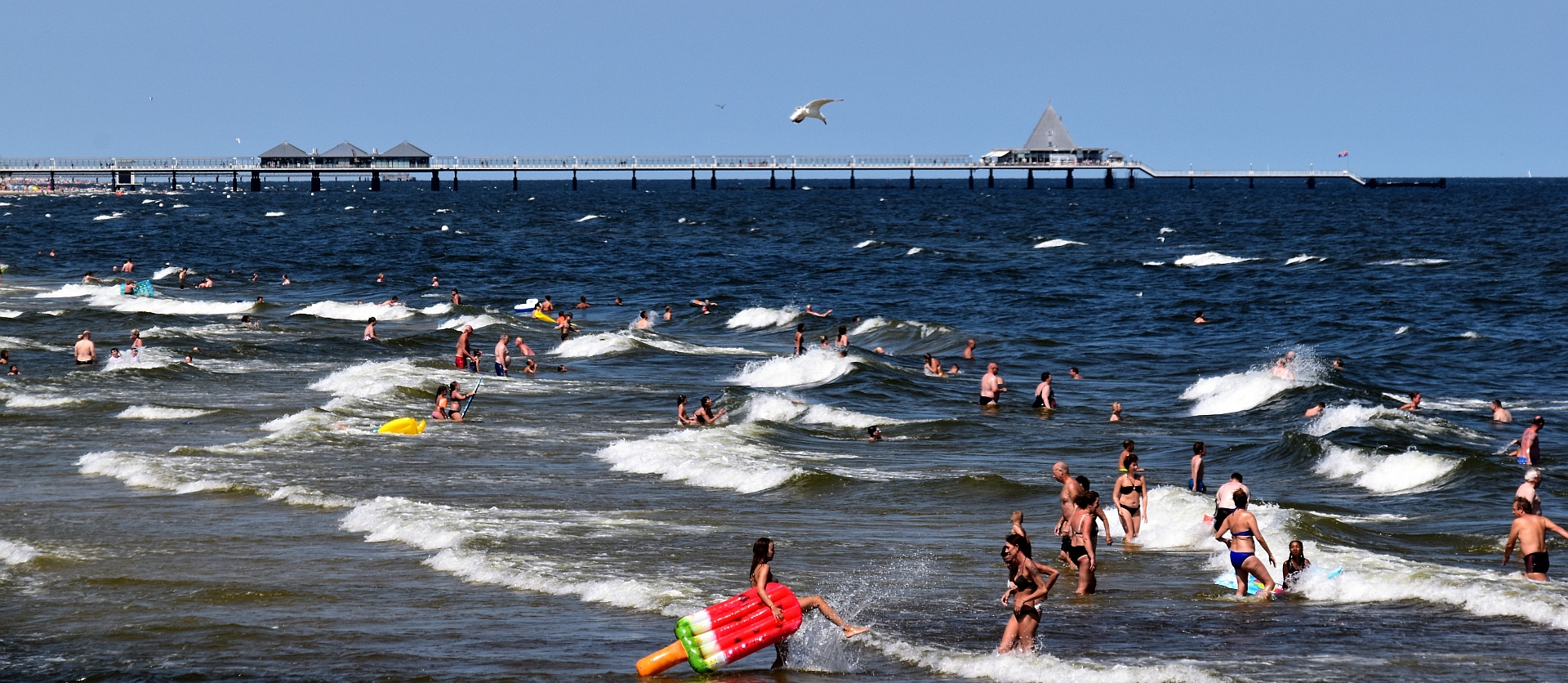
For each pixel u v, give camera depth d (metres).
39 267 87.94
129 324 53.97
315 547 20.61
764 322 58.88
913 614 16.78
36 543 20.56
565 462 28.56
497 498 24.56
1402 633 15.52
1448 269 81.44
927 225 145.88
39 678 14.27
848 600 17.47
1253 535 17.83
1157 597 17.61
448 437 31.28
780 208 192.75
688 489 25.92
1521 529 17.81
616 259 98.12
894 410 36.53
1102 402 38.47
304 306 64.19
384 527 21.75
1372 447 28.17
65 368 41.97
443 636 15.69
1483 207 179.88
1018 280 81.25
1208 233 128.25
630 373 43.31
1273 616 16.50
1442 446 30.16
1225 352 49.88
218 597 17.59
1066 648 15.12
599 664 14.60
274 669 14.44
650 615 16.70
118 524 22.06
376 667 14.51
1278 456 29.34
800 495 25.20
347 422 32.28
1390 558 19.02
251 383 39.97
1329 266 85.12
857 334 55.62
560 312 54.19
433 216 166.12
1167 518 22.03
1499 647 14.90
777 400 35.44
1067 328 58.47
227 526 21.94
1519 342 49.47
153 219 152.25
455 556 19.61
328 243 113.25
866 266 91.38
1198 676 13.69
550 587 18.05
